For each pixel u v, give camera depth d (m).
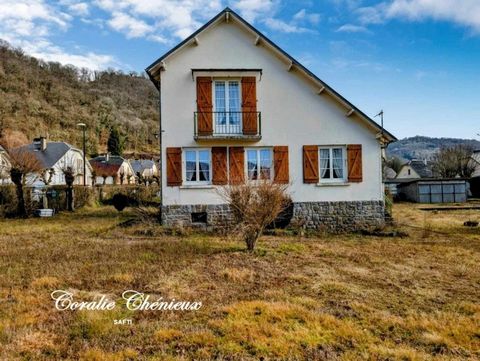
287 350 4.31
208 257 9.20
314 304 5.84
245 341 4.52
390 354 4.25
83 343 4.45
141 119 95.81
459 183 37.50
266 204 9.93
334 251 10.45
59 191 24.86
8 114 65.00
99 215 21.91
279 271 7.92
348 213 15.11
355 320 5.25
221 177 14.61
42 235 13.44
